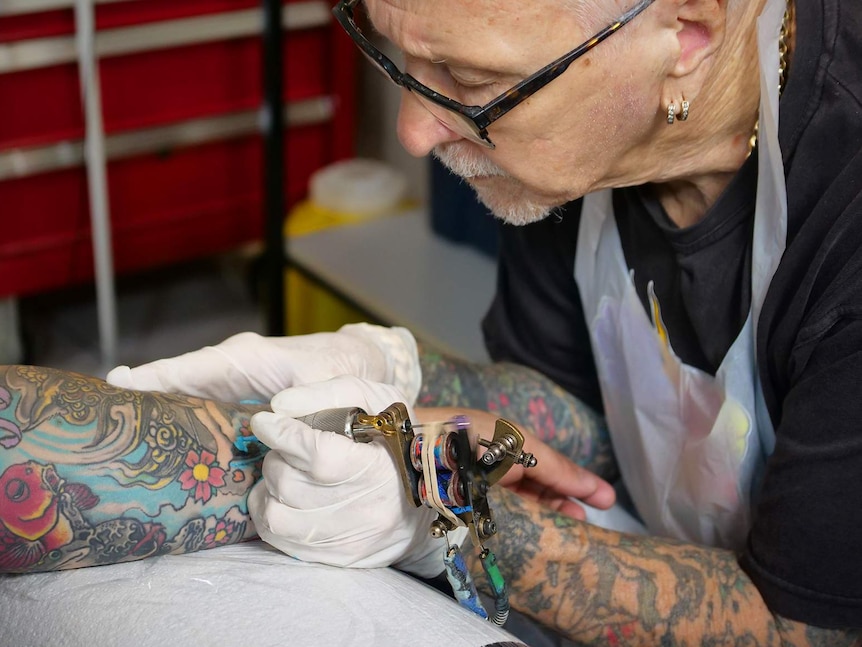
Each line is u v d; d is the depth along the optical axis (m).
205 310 2.69
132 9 2.12
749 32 0.92
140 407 0.86
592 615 1.01
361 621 0.77
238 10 2.24
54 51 2.05
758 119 0.96
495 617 0.87
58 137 2.14
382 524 0.82
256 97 2.37
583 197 1.18
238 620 0.76
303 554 0.84
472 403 1.23
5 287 2.23
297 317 2.33
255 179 2.47
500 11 0.79
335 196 2.47
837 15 0.92
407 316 2.02
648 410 1.20
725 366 1.06
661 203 1.09
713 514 1.15
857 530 0.89
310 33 2.43
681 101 0.90
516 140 0.87
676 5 0.83
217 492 0.87
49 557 0.81
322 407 0.85
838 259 0.90
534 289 1.30
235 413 0.91
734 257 1.02
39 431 0.81
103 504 0.82
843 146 0.92
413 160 2.60
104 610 0.79
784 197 0.93
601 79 0.84
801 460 0.90
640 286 1.15
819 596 0.92
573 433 1.31
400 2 0.81
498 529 0.99
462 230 2.29
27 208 2.20
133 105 2.22
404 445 0.79
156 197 2.36
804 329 0.91
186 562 0.84
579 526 1.03
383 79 2.62
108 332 2.29
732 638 0.98
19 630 0.81
